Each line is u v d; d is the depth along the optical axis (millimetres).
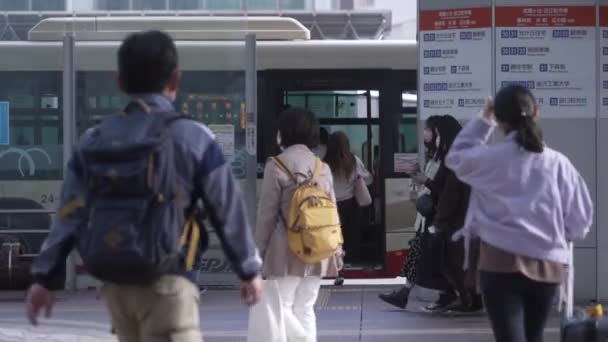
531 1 14602
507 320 7238
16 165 18203
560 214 7320
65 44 17594
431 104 14906
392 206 19688
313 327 10000
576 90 14609
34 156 18266
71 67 17578
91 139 5625
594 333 8055
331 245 9602
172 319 5586
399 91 19828
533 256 7207
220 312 15203
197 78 17828
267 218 9703
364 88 19844
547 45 14594
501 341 7266
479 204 7422
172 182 5492
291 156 9797
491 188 7316
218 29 17969
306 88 19812
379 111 19828
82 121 17766
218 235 5715
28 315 5770
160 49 5844
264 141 19625
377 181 19750
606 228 14641
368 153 19844
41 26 18672
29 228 18062
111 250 5367
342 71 19812
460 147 7586
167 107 5816
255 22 20000
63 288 17125
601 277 14672
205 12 22125
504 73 14656
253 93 17516
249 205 17250
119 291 5617
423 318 14406
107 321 14180
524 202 7238
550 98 14625
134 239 5367
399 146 19797
